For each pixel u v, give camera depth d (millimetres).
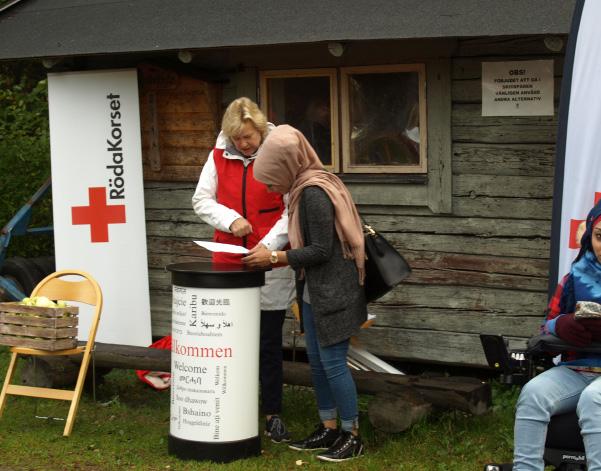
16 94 10430
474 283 6480
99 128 7367
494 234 6398
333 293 5020
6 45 7086
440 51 6387
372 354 6684
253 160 5488
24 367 6613
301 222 5035
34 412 6285
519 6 5766
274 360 5551
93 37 6859
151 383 6773
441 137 6457
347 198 5090
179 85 7250
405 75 6594
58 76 7422
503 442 5445
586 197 5238
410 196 6586
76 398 5809
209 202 5516
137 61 7348
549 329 4152
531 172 6262
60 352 5785
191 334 5070
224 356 5047
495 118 6316
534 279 6309
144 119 7438
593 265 4141
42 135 9914
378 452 5355
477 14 5793
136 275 7398
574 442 4059
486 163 6375
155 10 6977
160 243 7516
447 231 6531
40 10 7520
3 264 8109
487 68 6289
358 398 6312
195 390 5098
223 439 5105
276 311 5508
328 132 6887
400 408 5480
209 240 7328
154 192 7500
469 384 5559
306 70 6852
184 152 7324
